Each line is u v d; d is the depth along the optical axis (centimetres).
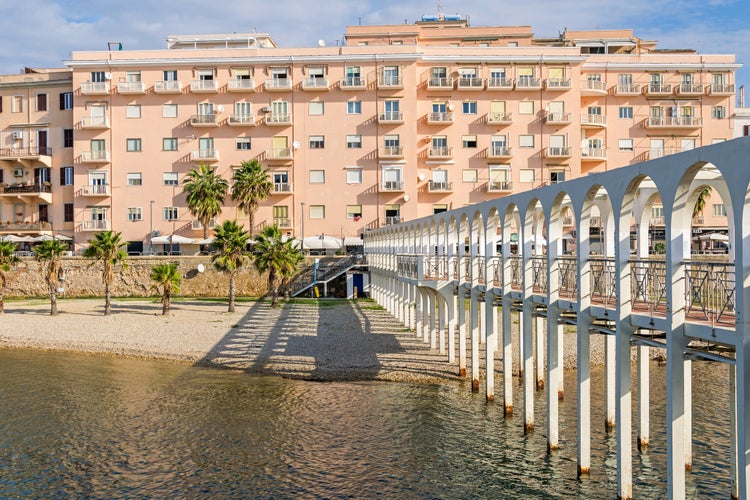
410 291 3838
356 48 6275
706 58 6419
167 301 4484
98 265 5794
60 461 1848
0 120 6588
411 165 6197
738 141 1008
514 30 7369
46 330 3869
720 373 2709
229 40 7031
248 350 3225
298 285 5641
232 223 4619
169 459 1855
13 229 6303
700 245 5309
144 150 6269
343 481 1688
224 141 6250
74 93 6262
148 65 6234
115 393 2541
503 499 1563
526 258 1936
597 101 6450
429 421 2136
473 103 6284
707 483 1598
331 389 2536
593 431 2006
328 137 6228
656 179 1230
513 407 2284
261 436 2027
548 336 1778
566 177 6225
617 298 1373
